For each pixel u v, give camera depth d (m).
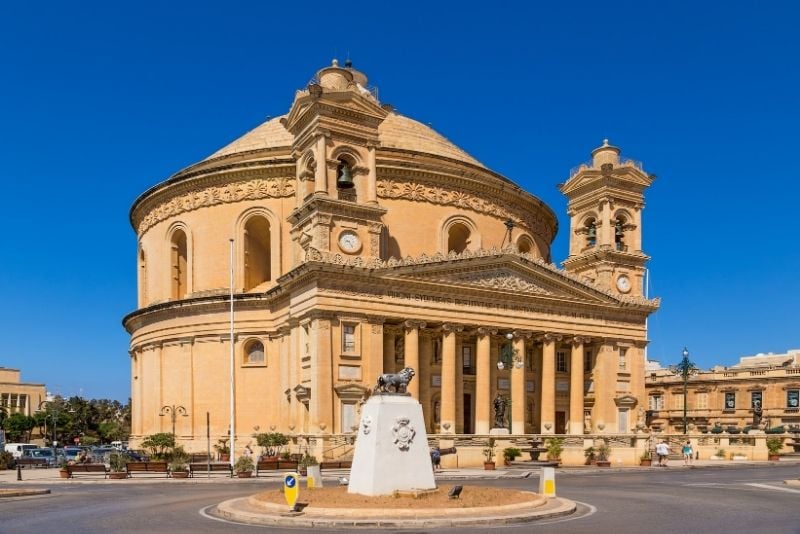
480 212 67.00
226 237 63.47
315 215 51.41
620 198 68.75
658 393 107.94
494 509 21.75
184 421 61.62
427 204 64.31
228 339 61.38
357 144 54.16
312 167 55.38
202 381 61.75
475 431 56.75
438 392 56.69
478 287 56.28
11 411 152.50
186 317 63.09
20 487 36.34
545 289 60.25
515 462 52.53
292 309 54.31
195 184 65.06
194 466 47.41
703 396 102.88
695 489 33.66
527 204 71.94
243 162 62.97
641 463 55.34
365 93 55.56
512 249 58.19
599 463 53.72
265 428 59.16
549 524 20.62
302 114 53.78
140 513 24.33
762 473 46.69
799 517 22.61
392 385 25.00
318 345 49.69
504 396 59.59
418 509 21.45
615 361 63.84
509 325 57.84
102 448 71.06
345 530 19.58
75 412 149.75
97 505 27.30
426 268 53.81
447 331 55.06
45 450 64.69
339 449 48.50
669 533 18.94
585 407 63.91
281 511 21.91
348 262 50.94
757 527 20.23
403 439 24.50
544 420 59.16
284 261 61.88
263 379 59.97
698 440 66.19
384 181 62.88
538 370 62.62
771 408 95.50
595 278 67.56
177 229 66.69
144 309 66.19
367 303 51.88
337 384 49.88
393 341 54.91
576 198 71.25
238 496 30.41
